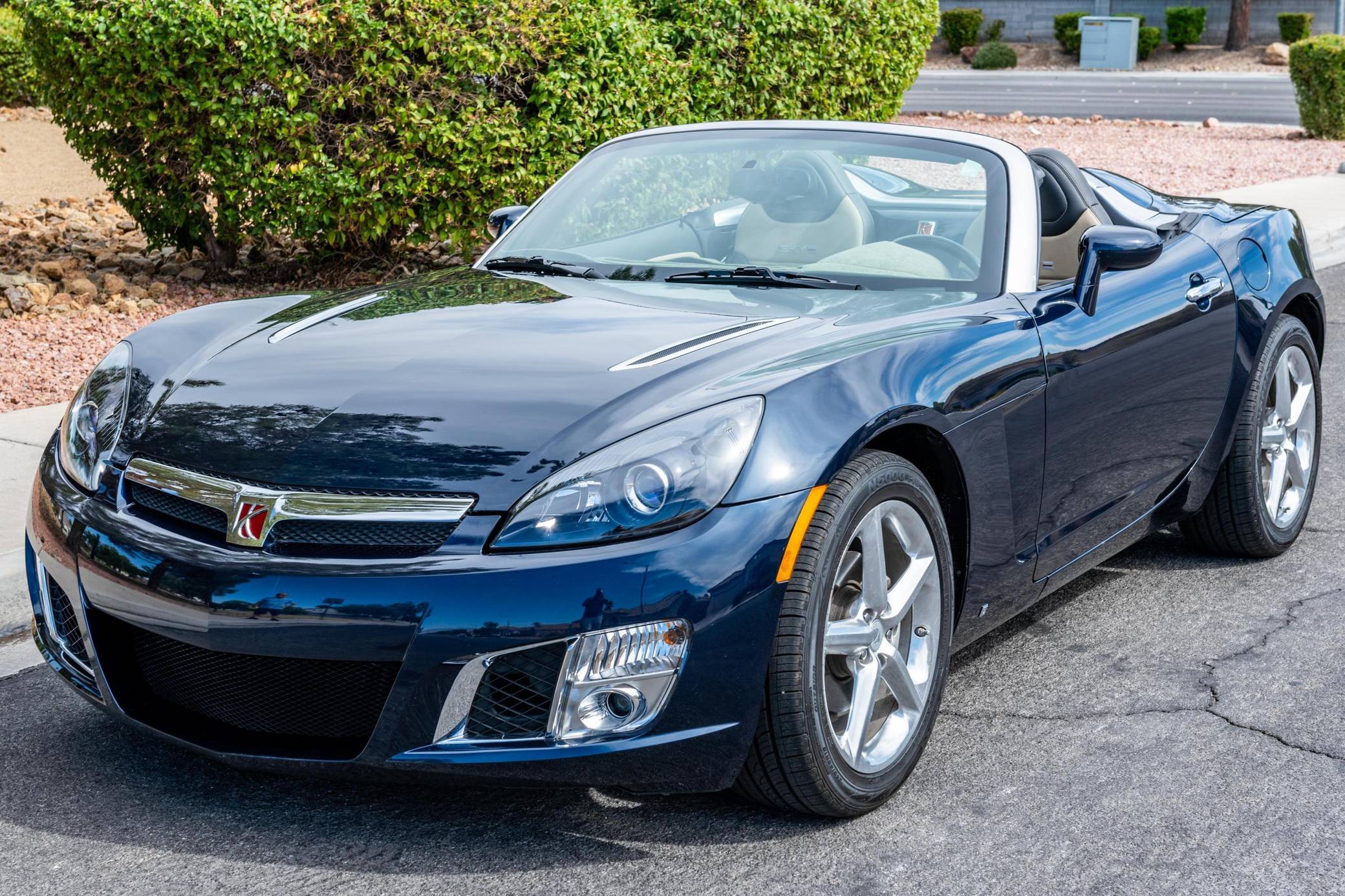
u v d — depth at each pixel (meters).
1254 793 3.00
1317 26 43.94
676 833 2.82
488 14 8.46
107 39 7.95
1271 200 13.35
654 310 3.32
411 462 2.64
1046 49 45.03
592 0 8.89
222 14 7.92
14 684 3.66
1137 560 4.69
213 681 2.77
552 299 3.47
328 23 8.12
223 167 8.38
